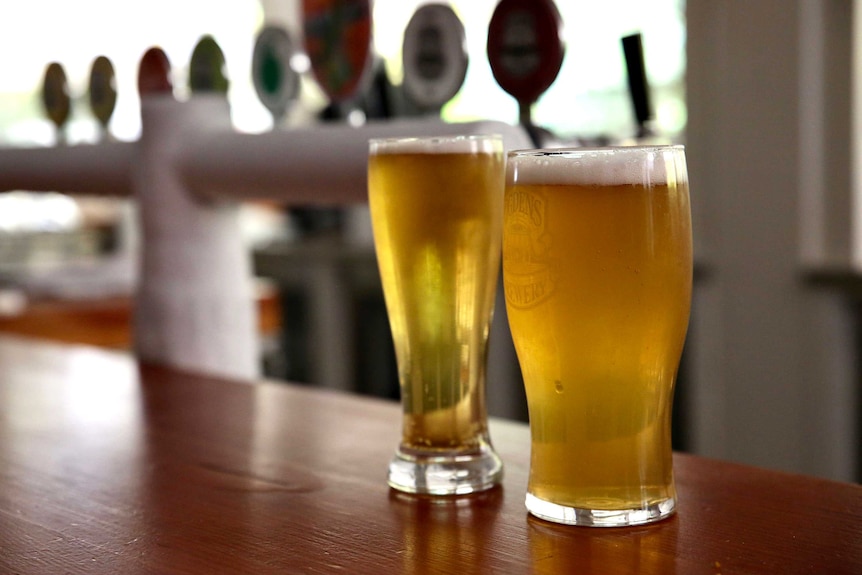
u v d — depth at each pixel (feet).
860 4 6.98
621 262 1.78
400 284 2.07
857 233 7.22
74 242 11.78
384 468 2.29
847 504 2.01
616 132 7.95
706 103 7.71
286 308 10.80
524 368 1.92
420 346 2.10
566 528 1.90
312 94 9.97
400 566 1.77
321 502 2.08
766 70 7.27
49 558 1.85
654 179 1.79
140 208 3.54
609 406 1.87
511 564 1.77
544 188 1.81
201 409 2.89
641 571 1.73
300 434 2.59
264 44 3.61
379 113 3.54
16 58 12.50
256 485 2.19
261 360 8.79
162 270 3.51
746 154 7.47
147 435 2.62
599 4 8.28
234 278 3.59
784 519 1.93
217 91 3.68
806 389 7.37
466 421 2.12
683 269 1.82
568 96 8.46
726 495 2.06
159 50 3.73
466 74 2.73
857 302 7.21
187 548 1.87
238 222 3.62
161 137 3.43
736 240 7.62
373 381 10.31
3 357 3.84
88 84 4.18
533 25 2.40
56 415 2.85
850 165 7.16
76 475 2.30
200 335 3.51
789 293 7.36
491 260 2.08
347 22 3.20
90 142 3.87
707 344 7.89
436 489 2.10
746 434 7.74
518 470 2.25
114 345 7.72
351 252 9.93
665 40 8.05
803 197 7.22
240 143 3.17
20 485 2.24
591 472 1.89
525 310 1.85
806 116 7.14
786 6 7.10
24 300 7.98
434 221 2.02
